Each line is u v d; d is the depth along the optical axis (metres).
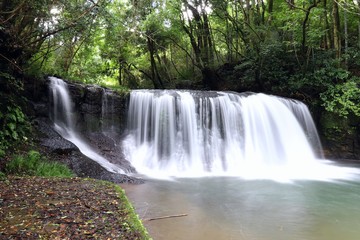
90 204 4.69
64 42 10.92
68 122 11.48
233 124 13.11
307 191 8.01
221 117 13.01
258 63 17.23
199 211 5.97
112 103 12.74
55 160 8.40
